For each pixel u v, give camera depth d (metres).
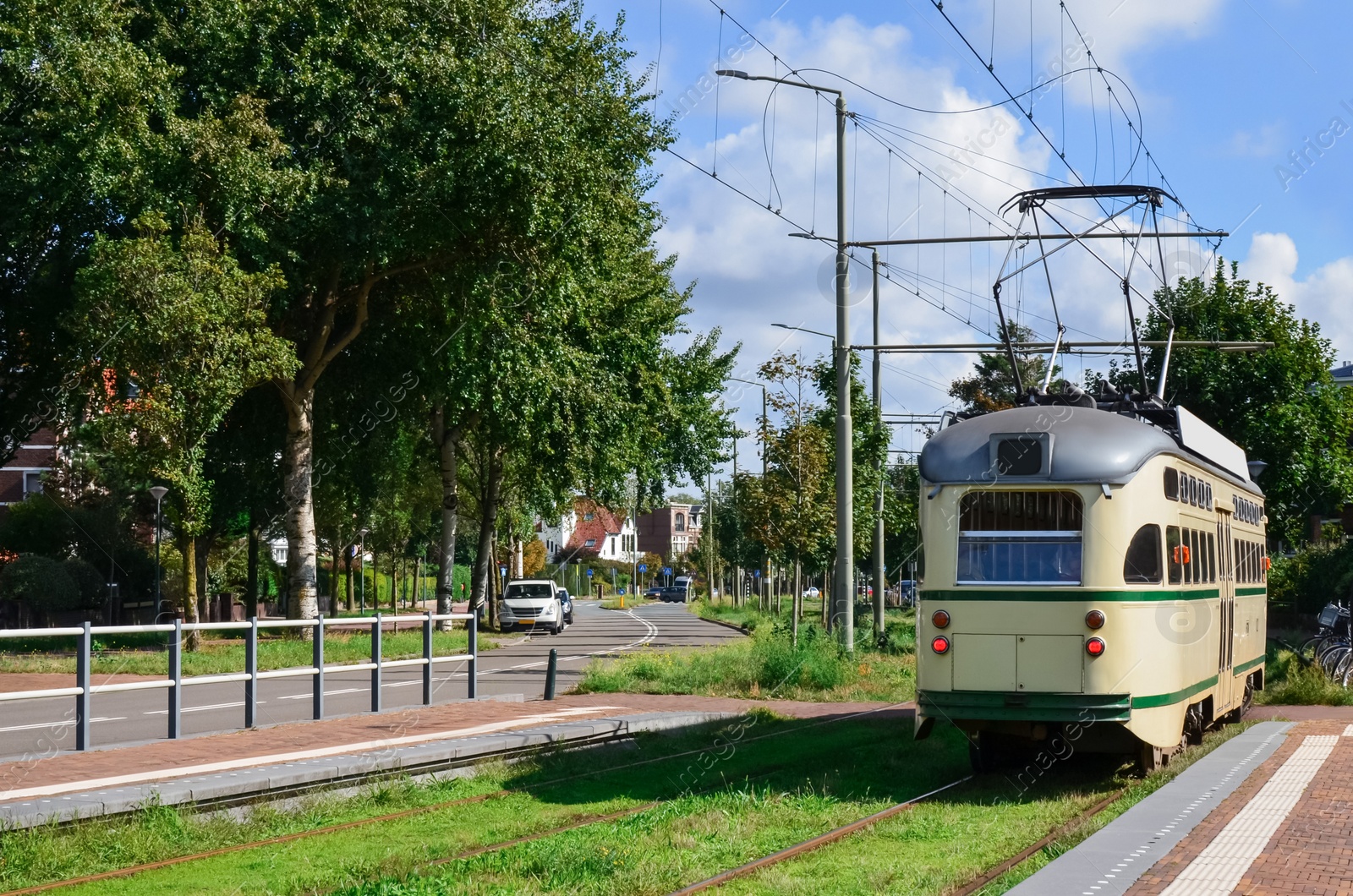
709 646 33.97
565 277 28.23
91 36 25.05
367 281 29.08
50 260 27.92
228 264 25.05
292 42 26.95
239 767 11.24
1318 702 19.98
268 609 59.31
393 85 26.39
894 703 20.33
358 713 17.05
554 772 12.73
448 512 42.81
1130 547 11.59
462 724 15.38
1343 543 34.56
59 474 42.50
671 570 119.00
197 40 26.56
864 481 30.84
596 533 134.00
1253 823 8.88
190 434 25.39
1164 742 11.82
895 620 42.19
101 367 25.95
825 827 9.88
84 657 12.36
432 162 25.92
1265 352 31.00
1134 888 6.99
